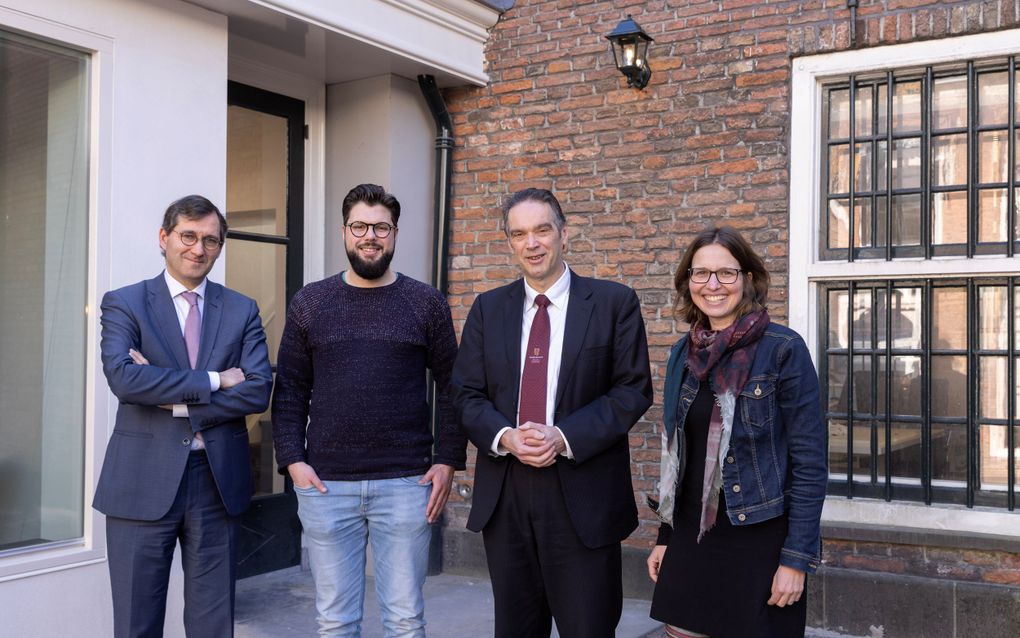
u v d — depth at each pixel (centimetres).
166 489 271
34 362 333
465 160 513
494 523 259
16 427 328
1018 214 381
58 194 341
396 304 286
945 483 391
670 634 243
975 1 383
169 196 373
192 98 382
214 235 284
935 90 400
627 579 453
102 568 347
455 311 512
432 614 426
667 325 450
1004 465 382
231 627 285
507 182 499
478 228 507
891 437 402
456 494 504
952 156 396
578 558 251
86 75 349
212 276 391
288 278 496
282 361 292
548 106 488
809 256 417
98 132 348
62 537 341
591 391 256
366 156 501
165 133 371
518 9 499
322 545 281
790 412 229
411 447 284
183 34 379
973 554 377
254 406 280
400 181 499
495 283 500
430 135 520
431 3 463
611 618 254
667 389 248
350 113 507
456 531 502
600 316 259
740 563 228
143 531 272
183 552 283
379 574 285
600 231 470
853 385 411
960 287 392
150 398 266
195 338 287
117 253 354
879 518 397
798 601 229
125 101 357
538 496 251
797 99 423
